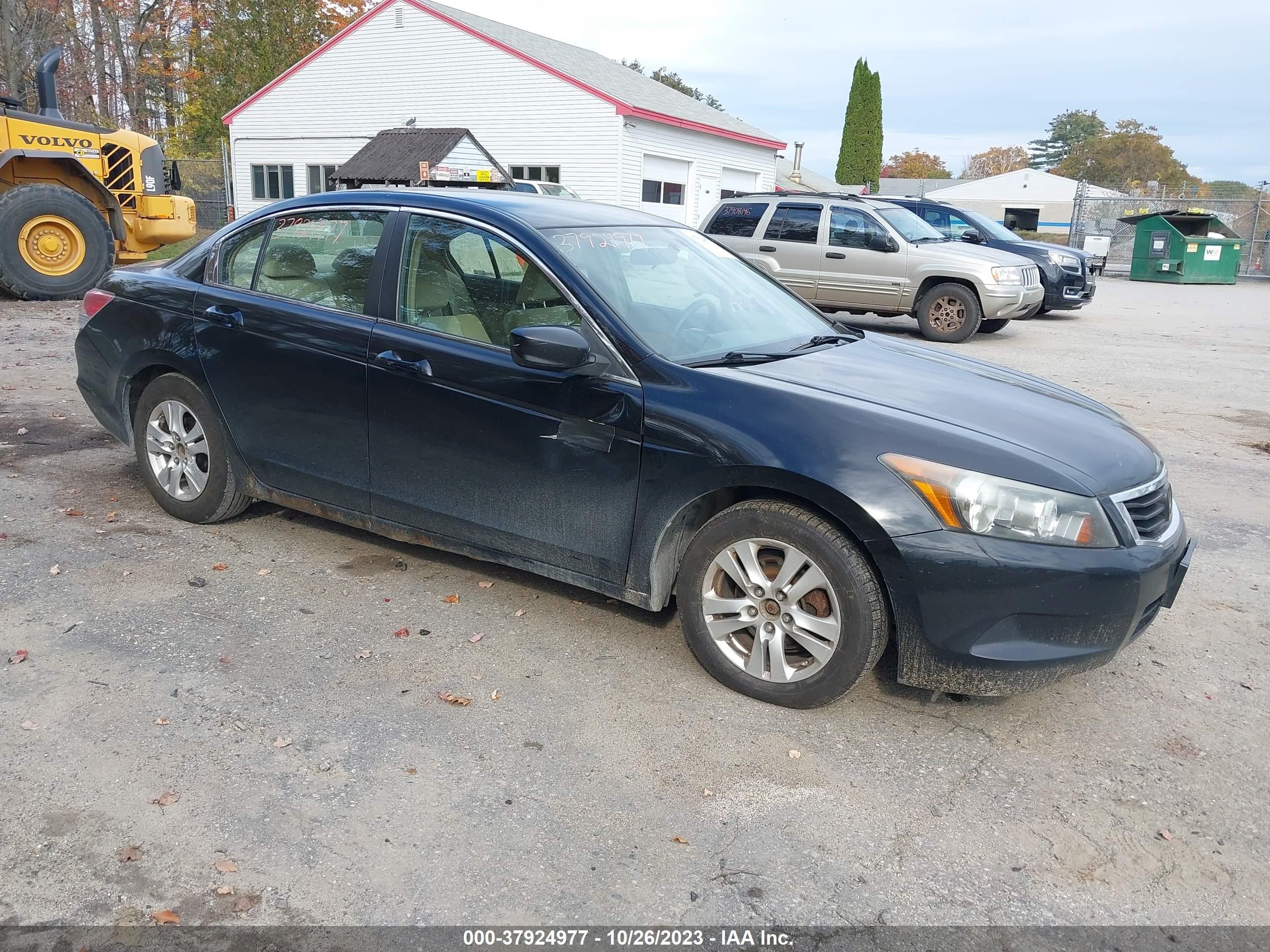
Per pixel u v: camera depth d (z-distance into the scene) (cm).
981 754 320
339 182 2314
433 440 387
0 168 1223
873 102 5084
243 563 442
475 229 390
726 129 2831
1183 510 591
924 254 1302
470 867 257
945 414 335
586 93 2408
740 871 260
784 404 330
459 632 387
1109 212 4044
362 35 2678
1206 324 1655
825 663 326
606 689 349
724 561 342
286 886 247
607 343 353
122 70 3956
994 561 300
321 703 331
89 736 304
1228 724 347
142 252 1388
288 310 424
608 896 249
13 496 514
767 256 1399
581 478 356
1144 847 278
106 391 493
